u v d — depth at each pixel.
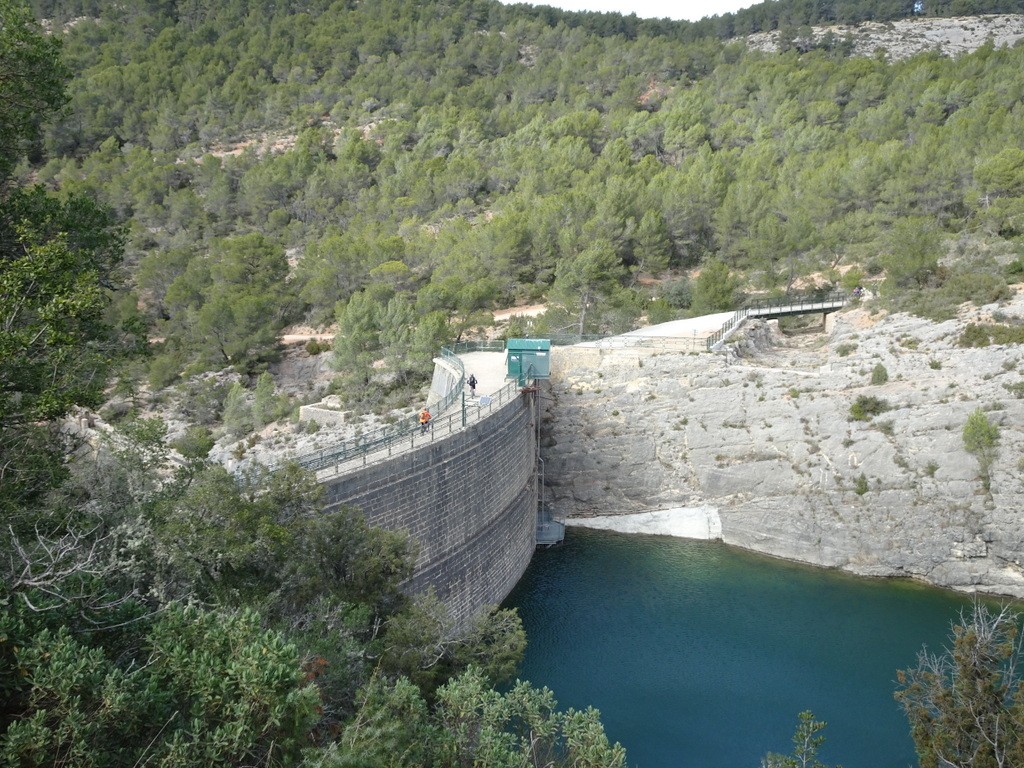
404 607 30.84
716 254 107.12
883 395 60.12
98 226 33.66
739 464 63.38
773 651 47.59
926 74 137.75
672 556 61.41
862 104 136.75
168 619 19.78
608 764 22.69
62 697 16.28
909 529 57.59
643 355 66.56
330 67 188.50
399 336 83.19
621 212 105.12
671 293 96.12
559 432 66.75
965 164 94.00
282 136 162.50
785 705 42.31
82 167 149.88
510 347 61.09
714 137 136.25
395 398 78.88
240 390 83.56
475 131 146.38
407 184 130.62
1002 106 113.06
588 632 49.50
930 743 25.41
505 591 52.88
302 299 103.31
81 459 30.53
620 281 101.31
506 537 52.84
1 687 17.11
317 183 133.88
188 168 149.25
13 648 17.34
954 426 57.66
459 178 126.69
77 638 19.38
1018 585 54.91
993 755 24.16
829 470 60.44
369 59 186.38
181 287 100.50
